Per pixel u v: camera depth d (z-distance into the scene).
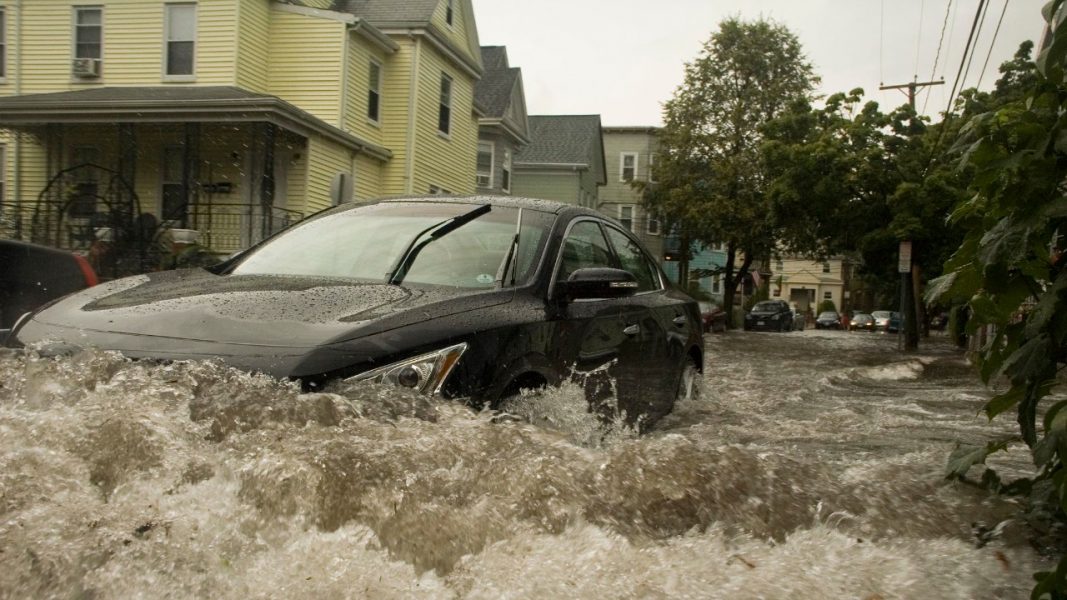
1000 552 2.52
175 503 2.12
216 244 20.91
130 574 1.81
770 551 2.36
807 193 25.17
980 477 3.27
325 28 22.89
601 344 4.43
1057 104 2.70
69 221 19.53
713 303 37.06
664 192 43.16
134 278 4.29
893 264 26.36
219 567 1.91
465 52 28.25
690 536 2.41
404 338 3.23
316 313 3.36
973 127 2.83
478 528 2.21
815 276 85.00
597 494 2.49
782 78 42.00
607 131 54.81
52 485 2.09
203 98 19.83
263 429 2.55
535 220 4.58
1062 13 2.59
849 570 2.25
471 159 30.45
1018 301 2.86
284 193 21.61
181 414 2.59
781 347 21.55
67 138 21.89
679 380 5.65
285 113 19.69
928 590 2.18
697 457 2.80
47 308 3.80
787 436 5.06
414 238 4.38
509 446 2.74
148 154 21.55
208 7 21.94
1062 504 2.37
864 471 3.28
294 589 1.86
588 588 1.98
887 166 24.19
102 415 2.47
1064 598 2.04
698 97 42.78
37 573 1.75
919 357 17.81
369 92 24.55
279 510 2.14
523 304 3.93
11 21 23.06
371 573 1.95
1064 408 2.40
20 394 2.78
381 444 2.53
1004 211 2.77
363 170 24.34
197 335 3.20
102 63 22.61
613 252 5.25
